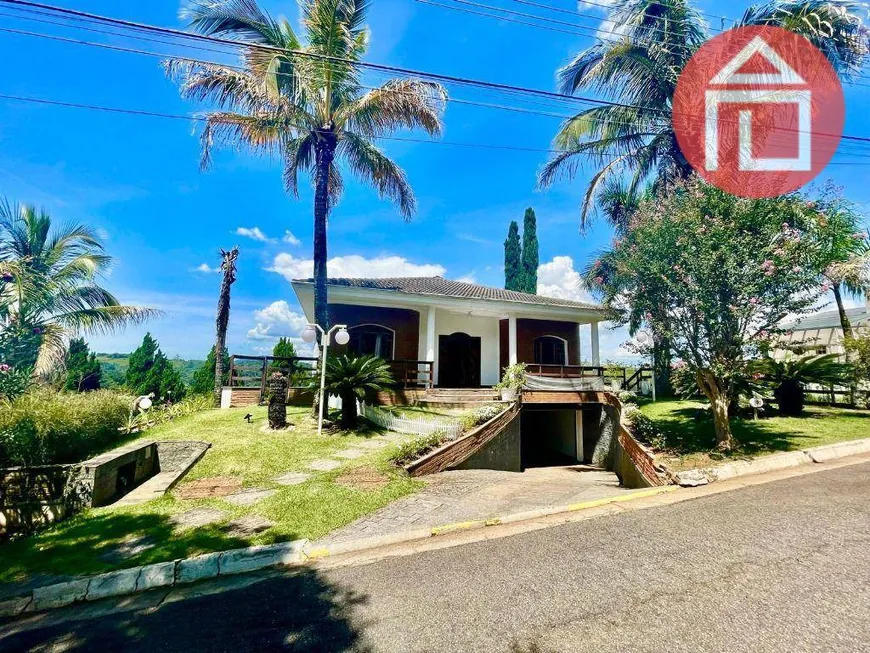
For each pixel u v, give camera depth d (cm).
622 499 551
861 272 1121
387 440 904
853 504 454
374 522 491
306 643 261
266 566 394
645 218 828
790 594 284
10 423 623
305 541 432
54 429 673
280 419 979
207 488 619
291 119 1038
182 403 1327
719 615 263
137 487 638
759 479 590
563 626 261
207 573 377
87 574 366
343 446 850
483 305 1465
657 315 760
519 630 260
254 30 1052
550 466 1177
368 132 1184
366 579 349
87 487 548
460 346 1681
